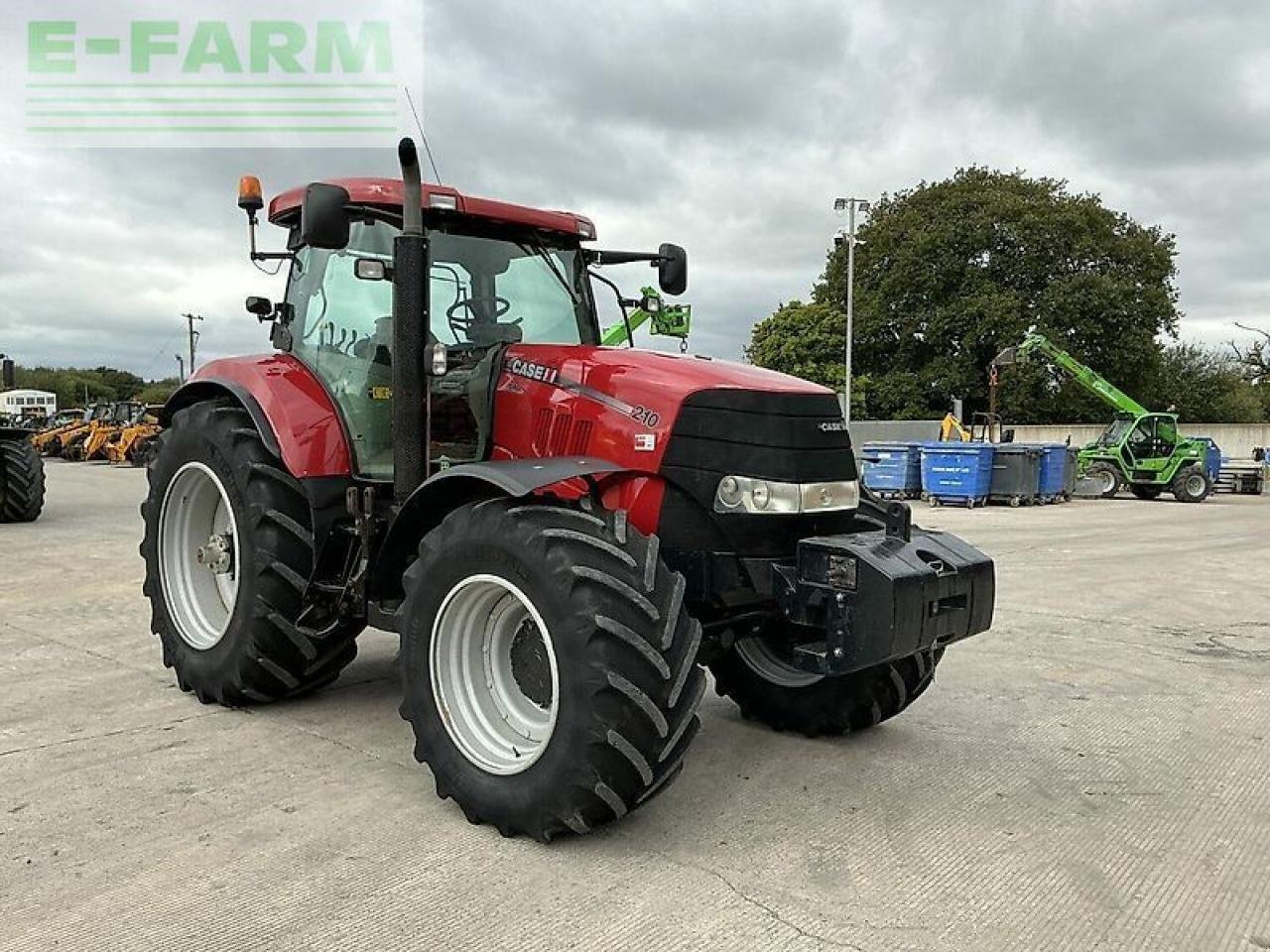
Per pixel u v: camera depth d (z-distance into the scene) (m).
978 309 36.12
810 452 3.64
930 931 2.72
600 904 2.82
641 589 3.06
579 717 3.02
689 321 5.27
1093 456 22.64
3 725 4.36
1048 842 3.34
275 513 4.28
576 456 3.66
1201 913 2.87
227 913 2.74
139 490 17.50
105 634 6.14
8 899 2.80
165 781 3.71
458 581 3.36
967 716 4.79
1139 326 36.94
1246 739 4.49
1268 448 32.03
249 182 4.86
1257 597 8.15
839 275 41.69
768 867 3.10
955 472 18.45
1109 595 8.18
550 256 4.68
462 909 2.78
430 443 4.07
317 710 4.64
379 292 4.32
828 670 3.39
